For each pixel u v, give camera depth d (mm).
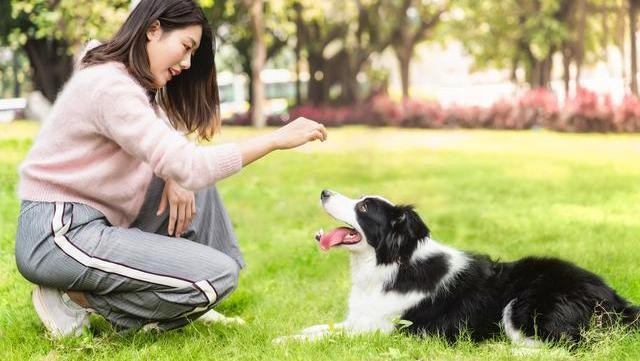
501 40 26391
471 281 3682
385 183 11117
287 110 31359
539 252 5961
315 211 8234
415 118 26062
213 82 3482
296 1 25812
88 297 3271
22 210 3197
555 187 10406
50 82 23531
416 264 3703
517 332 3477
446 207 8711
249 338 3596
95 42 3221
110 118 2988
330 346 3449
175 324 3430
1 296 4488
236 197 9203
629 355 3213
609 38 25094
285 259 5863
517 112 24266
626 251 5910
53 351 3279
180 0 3100
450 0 26250
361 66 29031
